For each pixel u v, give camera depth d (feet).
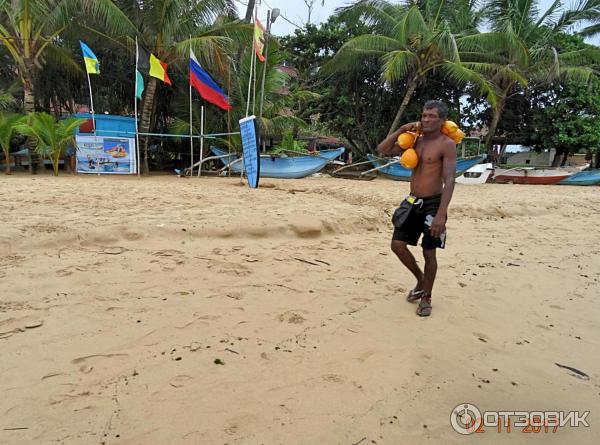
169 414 6.76
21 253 14.57
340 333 10.09
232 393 7.43
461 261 17.65
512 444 6.64
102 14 46.70
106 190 31.53
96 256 14.75
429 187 11.12
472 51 60.34
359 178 60.44
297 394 7.52
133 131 54.13
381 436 6.59
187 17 51.65
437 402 7.58
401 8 62.28
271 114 62.90
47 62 54.60
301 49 77.30
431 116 10.77
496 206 32.50
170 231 17.76
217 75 60.80
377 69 65.51
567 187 58.90
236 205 25.86
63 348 8.61
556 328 11.21
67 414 6.62
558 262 18.21
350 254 17.47
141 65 46.68
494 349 9.77
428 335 10.27
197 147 66.74
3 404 6.79
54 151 45.80
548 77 60.03
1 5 45.01
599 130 66.03
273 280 13.57
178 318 10.32
